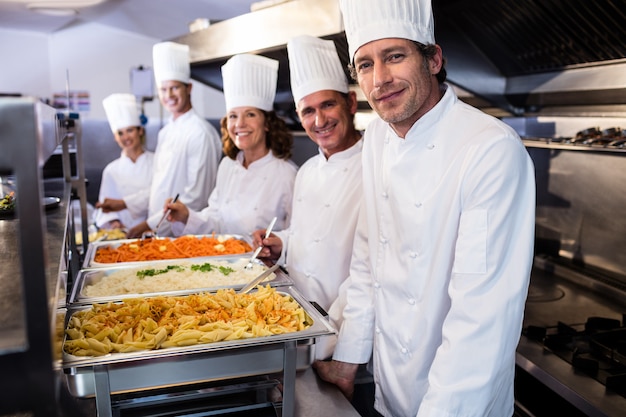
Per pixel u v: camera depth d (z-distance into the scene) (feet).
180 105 12.09
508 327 4.08
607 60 7.25
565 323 6.92
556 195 9.15
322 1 7.21
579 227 8.71
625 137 7.16
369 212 5.64
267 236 7.47
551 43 7.73
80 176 9.39
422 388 4.91
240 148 9.02
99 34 23.70
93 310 4.96
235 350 4.11
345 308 5.83
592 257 8.48
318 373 5.42
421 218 4.77
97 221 14.28
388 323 5.17
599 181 8.25
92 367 3.78
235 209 9.33
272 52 9.92
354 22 4.73
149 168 14.70
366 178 5.73
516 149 4.27
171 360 3.96
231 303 5.07
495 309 4.06
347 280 6.32
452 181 4.59
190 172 11.91
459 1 7.75
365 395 6.25
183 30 19.22
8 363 2.48
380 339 5.31
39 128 2.49
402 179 4.95
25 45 23.09
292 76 7.05
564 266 8.83
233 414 4.54
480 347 4.04
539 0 6.98
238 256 7.43
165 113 23.86
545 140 8.32
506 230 4.16
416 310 4.90
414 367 4.93
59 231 4.58
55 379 2.53
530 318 7.13
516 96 9.12
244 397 4.76
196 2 15.37
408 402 5.02
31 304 2.48
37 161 2.42
